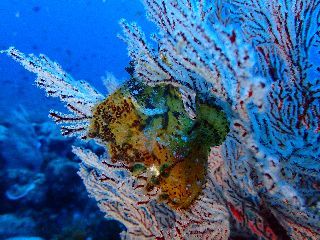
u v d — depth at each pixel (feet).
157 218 1.39
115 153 0.72
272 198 1.11
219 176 1.22
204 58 0.65
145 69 0.76
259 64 1.17
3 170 2.65
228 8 1.05
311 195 1.09
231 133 0.93
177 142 0.68
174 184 0.67
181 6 0.60
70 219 2.31
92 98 0.85
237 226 1.31
